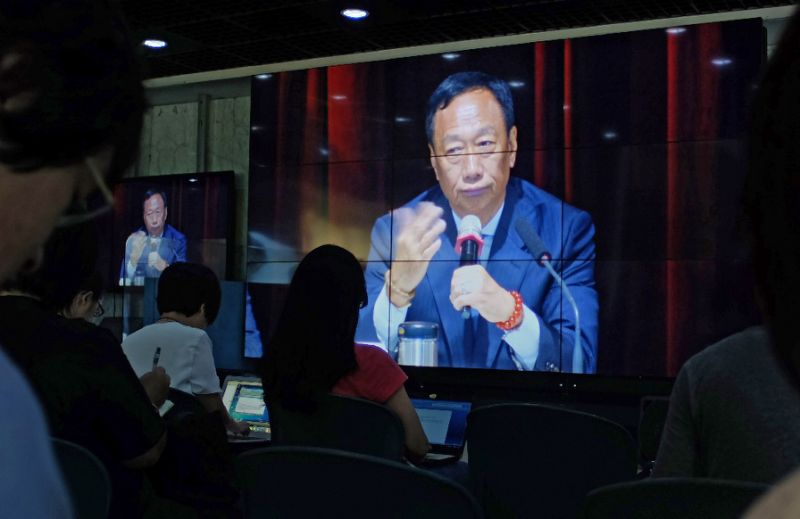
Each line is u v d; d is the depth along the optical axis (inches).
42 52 13.1
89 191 14.5
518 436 94.9
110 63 14.2
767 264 9.0
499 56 199.8
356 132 215.2
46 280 54.4
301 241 221.3
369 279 212.4
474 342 199.5
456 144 203.0
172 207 246.4
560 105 193.6
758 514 7.6
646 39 186.4
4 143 12.8
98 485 45.1
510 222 197.6
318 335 88.4
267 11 201.6
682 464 56.0
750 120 9.5
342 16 202.8
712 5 186.2
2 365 11.4
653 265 183.8
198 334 102.5
